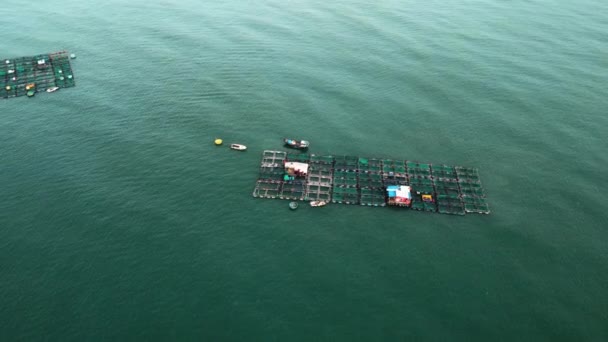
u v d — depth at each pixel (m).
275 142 130.12
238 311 82.50
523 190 116.69
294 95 154.00
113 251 92.56
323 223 102.94
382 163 122.12
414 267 93.06
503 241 100.50
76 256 90.94
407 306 85.00
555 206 111.69
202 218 102.25
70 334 76.94
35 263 89.06
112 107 142.00
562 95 159.38
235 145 125.56
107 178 112.25
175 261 91.31
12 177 110.56
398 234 101.00
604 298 88.50
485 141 135.62
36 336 76.38
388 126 140.25
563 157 129.50
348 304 84.88
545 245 99.88
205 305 83.19
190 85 157.25
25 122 132.25
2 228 96.31
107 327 78.38
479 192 114.06
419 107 150.75
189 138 129.50
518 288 89.50
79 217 100.25
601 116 147.88
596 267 95.12
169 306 82.50
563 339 80.56
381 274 91.19
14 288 83.94
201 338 77.62
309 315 82.56
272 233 99.62
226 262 91.88
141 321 79.69
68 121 133.75
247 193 110.56
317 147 128.88
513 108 151.75
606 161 128.12
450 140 135.38
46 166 115.00
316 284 88.44
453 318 83.12
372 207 108.31
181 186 111.38
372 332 80.25
